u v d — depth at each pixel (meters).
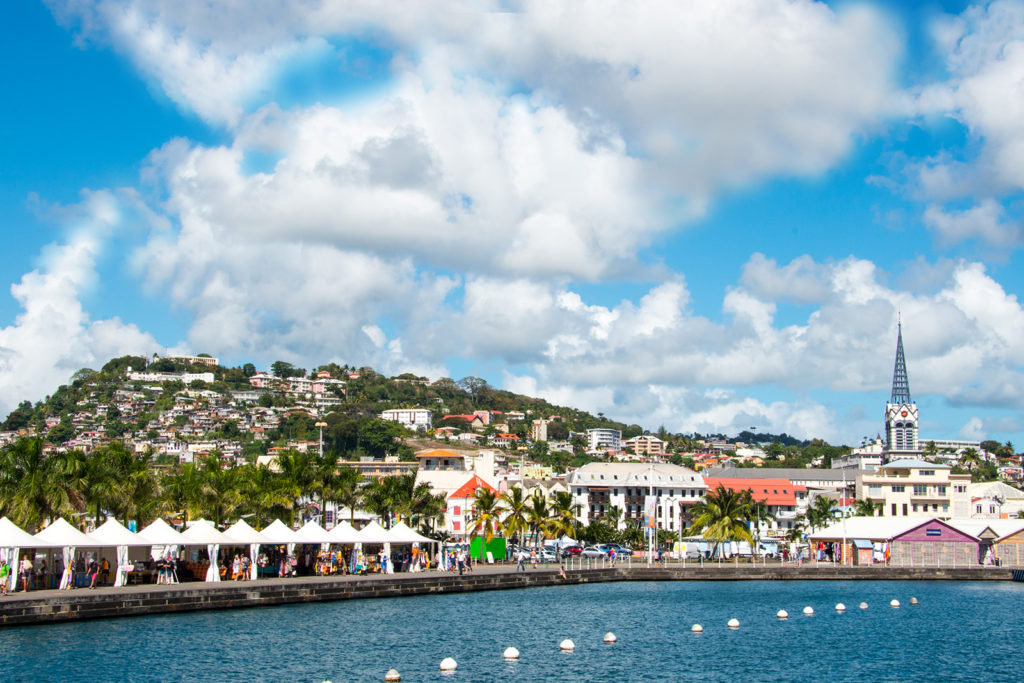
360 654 61.53
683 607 94.56
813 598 106.69
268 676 53.66
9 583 70.31
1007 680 58.56
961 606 99.62
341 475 126.12
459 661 60.94
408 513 127.00
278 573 96.69
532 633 73.19
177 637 63.31
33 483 85.62
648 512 140.25
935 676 59.56
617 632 75.56
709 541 167.75
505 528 130.12
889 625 83.12
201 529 87.00
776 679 57.94
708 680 57.25
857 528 150.50
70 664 53.81
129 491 102.88
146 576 83.12
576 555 160.00
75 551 86.00
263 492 117.81
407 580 93.44
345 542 100.00
